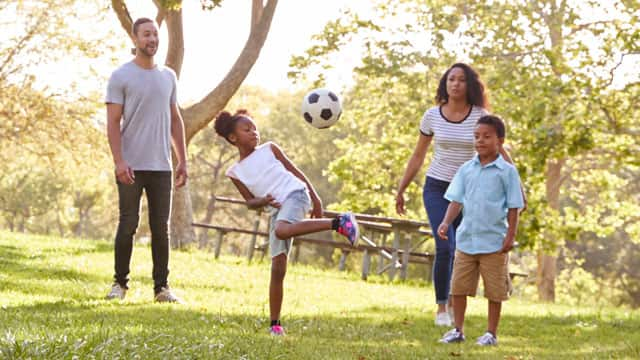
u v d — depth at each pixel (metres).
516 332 7.83
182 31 20.94
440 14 25.50
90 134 29.84
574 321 9.34
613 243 44.41
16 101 29.34
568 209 26.81
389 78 27.12
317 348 5.36
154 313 6.71
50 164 30.73
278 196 6.25
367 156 29.58
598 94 21.27
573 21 23.95
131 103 7.84
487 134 6.60
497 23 24.89
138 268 11.98
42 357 4.02
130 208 7.95
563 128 20.98
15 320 5.56
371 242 16.94
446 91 7.86
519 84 22.56
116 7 20.61
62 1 28.62
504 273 6.57
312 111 7.95
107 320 5.96
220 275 12.23
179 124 8.24
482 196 6.57
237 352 4.81
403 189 8.22
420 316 8.58
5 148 30.83
